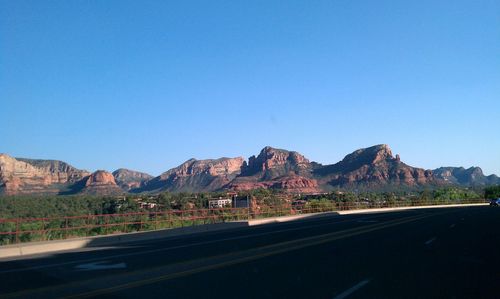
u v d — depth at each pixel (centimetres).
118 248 2197
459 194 10475
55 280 1270
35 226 2827
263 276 1312
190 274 1342
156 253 1892
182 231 3164
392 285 1190
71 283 1217
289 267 1474
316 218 4747
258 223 4072
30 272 1431
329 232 2831
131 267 1490
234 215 3956
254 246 2091
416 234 2652
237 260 1631
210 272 1378
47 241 2372
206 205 4841
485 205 9031
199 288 1143
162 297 1045
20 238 2623
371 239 2377
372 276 1316
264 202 5162
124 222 2980
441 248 1991
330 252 1850
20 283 1230
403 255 1764
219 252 1878
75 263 1630
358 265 1517
